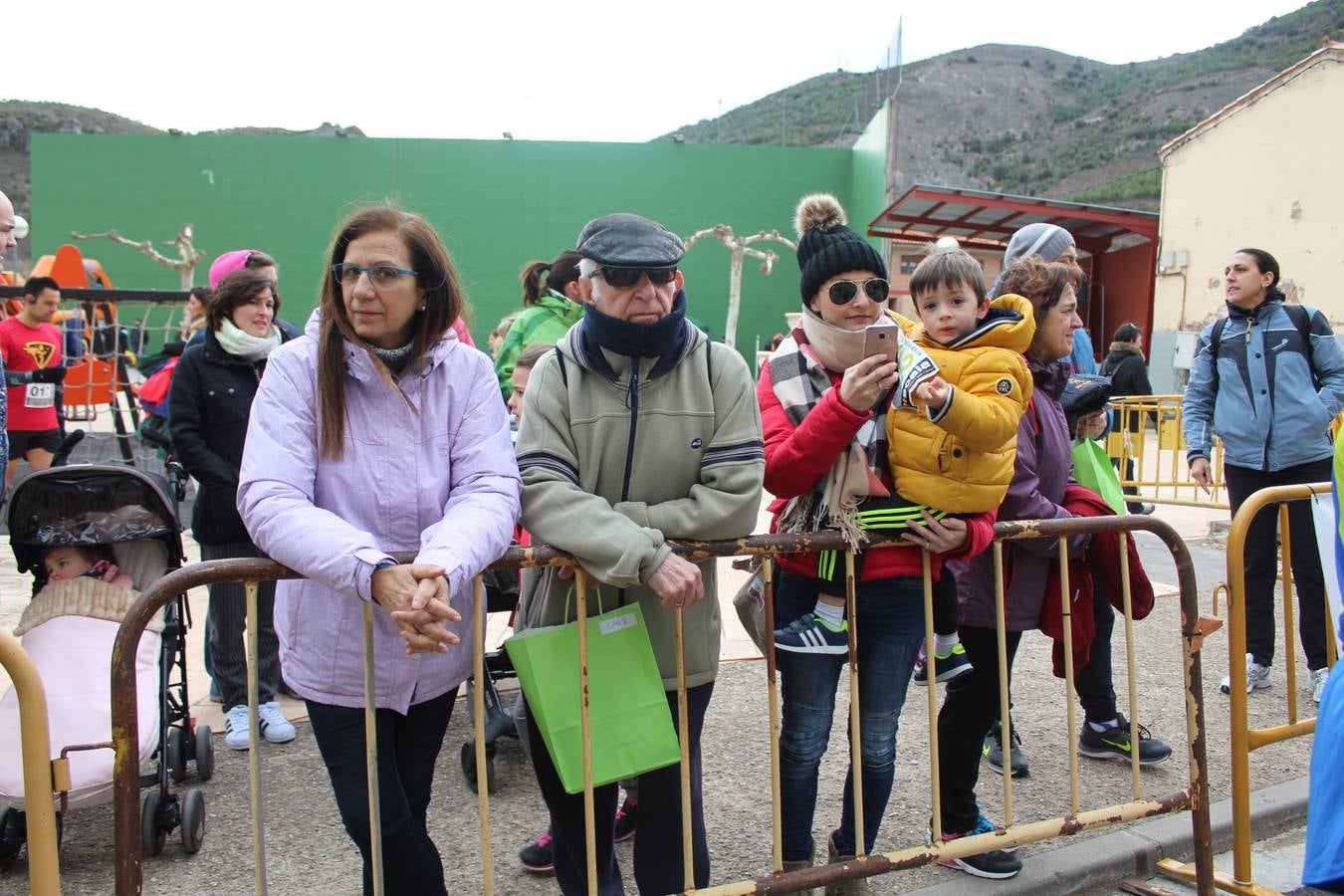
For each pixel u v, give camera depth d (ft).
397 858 7.26
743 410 8.00
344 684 7.14
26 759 6.55
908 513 8.52
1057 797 11.75
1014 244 13.80
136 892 6.78
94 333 42.01
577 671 7.72
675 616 7.95
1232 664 10.05
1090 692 12.55
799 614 9.29
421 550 6.61
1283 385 15.07
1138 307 62.69
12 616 17.74
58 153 88.22
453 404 7.42
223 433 12.89
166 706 10.57
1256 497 10.03
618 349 7.65
